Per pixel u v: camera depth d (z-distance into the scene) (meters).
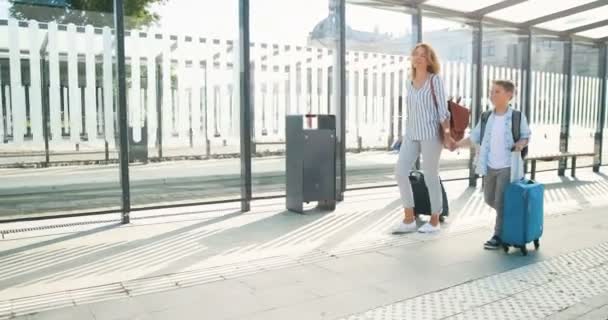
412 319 2.94
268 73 7.40
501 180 4.54
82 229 5.33
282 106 7.62
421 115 5.05
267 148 7.61
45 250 4.47
